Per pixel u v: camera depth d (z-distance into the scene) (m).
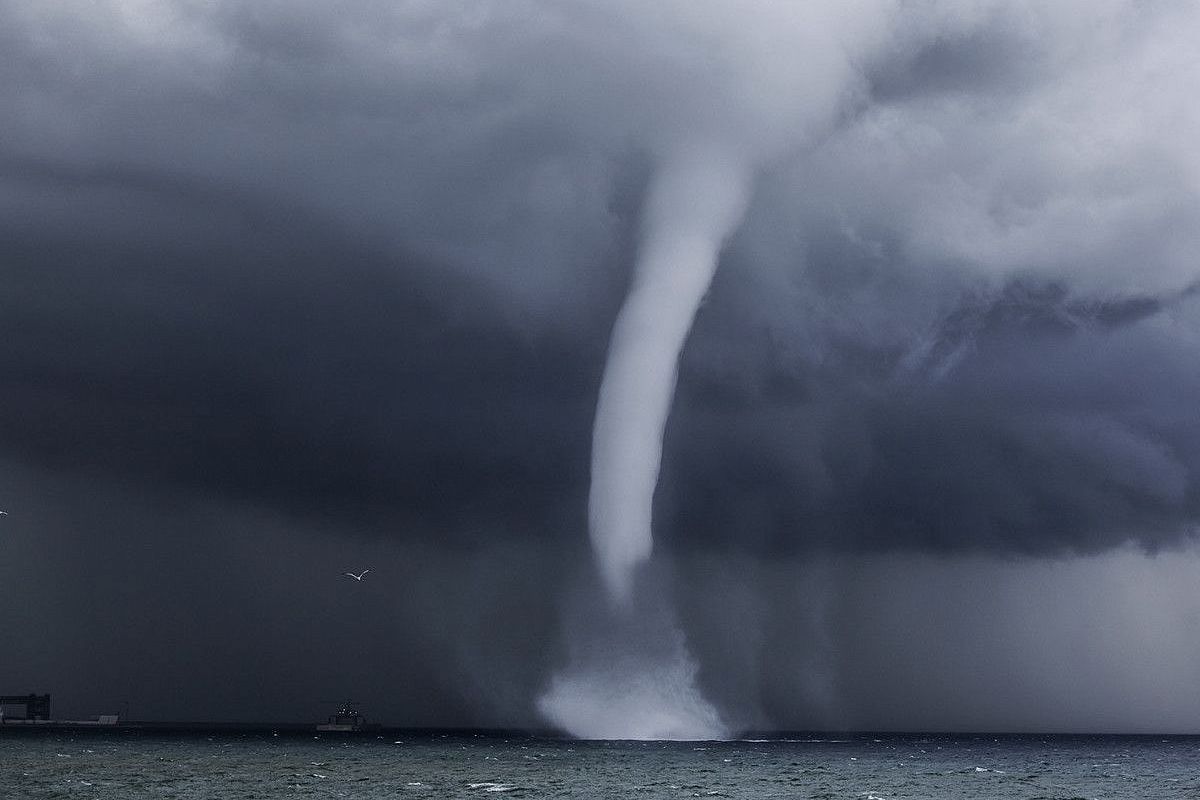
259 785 186.62
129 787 182.88
